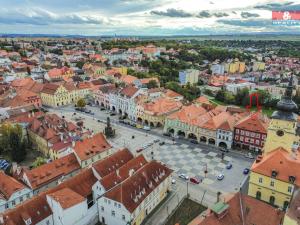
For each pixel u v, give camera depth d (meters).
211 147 140.75
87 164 109.81
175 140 149.25
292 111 92.56
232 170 117.12
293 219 52.22
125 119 186.00
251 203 63.47
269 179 87.69
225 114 157.50
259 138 132.75
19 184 91.31
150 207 88.75
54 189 83.31
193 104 177.50
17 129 132.00
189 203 94.00
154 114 169.12
